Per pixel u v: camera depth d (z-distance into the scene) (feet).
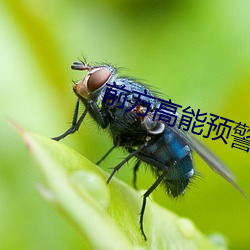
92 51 0.28
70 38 0.28
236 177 0.27
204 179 0.27
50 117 0.26
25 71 0.27
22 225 0.24
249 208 0.27
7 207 0.24
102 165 0.27
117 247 0.19
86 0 0.28
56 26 0.27
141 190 0.26
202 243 0.24
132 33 0.28
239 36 0.28
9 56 0.26
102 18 0.28
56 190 0.19
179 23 0.28
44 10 0.27
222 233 0.27
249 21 0.28
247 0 0.28
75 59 0.27
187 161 0.26
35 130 0.26
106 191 0.21
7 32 0.27
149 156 0.26
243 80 0.27
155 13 0.28
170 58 0.28
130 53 0.28
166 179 0.26
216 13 0.28
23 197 0.24
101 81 0.25
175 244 0.24
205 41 0.28
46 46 0.27
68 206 0.19
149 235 0.23
